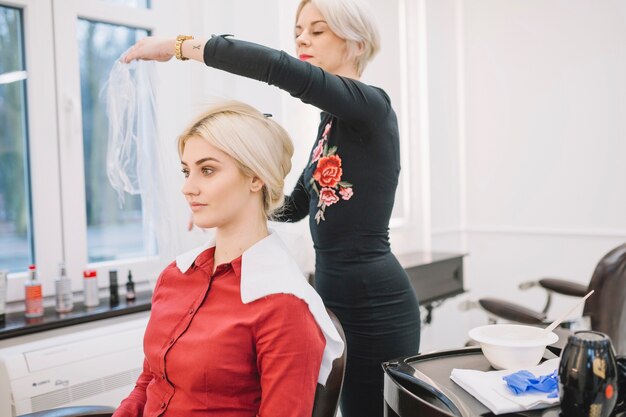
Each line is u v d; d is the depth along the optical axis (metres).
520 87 3.06
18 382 1.36
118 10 1.92
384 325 1.23
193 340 0.90
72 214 1.83
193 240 1.90
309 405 0.85
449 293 2.46
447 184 3.19
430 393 0.87
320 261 1.29
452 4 3.22
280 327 0.86
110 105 1.64
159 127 1.80
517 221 3.11
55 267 1.80
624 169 2.75
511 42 3.08
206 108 0.96
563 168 2.94
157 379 0.96
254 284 0.90
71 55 1.82
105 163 1.94
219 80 1.98
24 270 1.78
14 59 1.75
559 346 1.07
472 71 3.22
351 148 1.21
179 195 1.86
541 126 3.00
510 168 3.12
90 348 1.49
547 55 2.96
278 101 2.06
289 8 2.11
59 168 1.81
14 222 1.76
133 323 1.63
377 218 1.23
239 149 0.92
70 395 1.44
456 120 3.27
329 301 1.27
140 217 2.03
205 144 0.93
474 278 3.29
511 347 0.92
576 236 2.91
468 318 3.34
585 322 1.59
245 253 0.94
